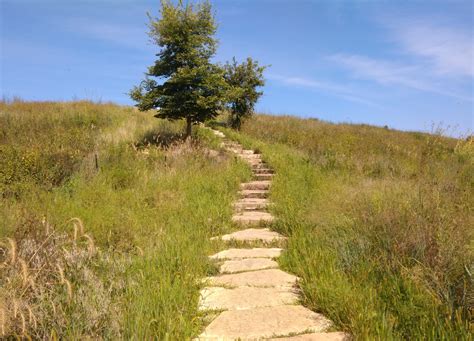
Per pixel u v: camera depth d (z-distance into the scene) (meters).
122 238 5.49
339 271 4.11
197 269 4.60
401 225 4.65
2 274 3.24
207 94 14.92
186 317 3.30
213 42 14.80
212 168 11.18
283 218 7.14
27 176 8.08
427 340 2.81
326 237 5.19
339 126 24.55
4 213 5.85
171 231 6.03
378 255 4.36
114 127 16.98
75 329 2.87
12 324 2.75
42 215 5.34
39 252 3.64
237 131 19.69
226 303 3.80
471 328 2.84
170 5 14.54
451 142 17.84
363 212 5.34
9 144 11.21
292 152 13.83
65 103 22.30
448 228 4.36
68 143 11.47
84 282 3.47
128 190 8.42
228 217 7.56
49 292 3.20
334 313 3.38
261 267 4.91
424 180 7.72
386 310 3.27
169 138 15.21
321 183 9.31
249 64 20.41
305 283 4.04
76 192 7.91
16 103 21.48
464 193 6.72
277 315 3.50
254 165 12.39
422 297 3.34
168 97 14.32
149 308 3.21
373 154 12.77
